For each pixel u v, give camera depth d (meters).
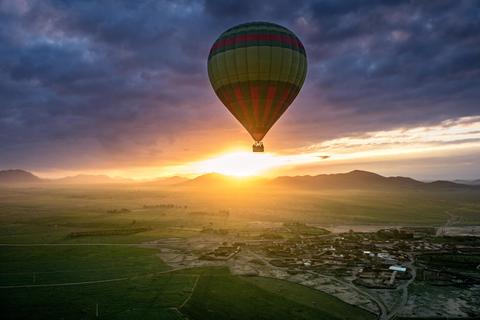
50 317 51.69
